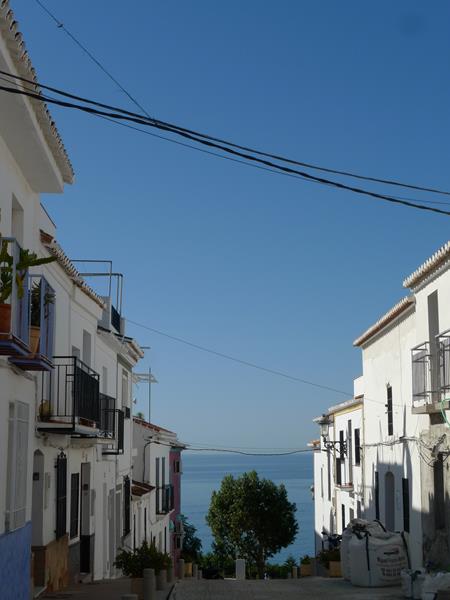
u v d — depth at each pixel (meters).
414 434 21.02
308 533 103.06
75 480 20.62
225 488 46.22
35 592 16.20
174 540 43.94
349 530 21.14
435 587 15.61
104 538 24.47
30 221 14.54
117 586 19.30
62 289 18.86
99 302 22.36
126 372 29.94
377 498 25.75
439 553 18.34
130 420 30.44
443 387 16.83
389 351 24.08
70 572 19.88
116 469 26.72
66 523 19.34
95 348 23.27
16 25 10.15
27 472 13.80
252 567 45.16
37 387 16.77
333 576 23.48
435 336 17.88
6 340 10.86
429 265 18.25
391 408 24.08
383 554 19.30
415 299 20.48
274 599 16.91
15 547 12.76
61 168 14.36
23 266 11.12
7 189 12.73
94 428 19.27
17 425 13.07
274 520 45.00
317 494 40.62
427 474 19.44
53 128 12.77
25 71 10.97
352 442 30.52
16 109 11.55
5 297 10.84
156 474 37.38
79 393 17.73
